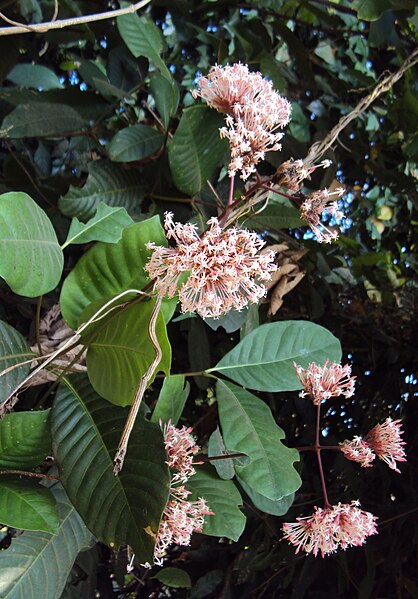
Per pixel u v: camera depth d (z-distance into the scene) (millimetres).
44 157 668
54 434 370
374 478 711
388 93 776
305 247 650
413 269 873
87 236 419
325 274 689
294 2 765
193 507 399
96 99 631
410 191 814
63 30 660
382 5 629
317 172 658
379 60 805
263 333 470
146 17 679
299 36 788
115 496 353
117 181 571
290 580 661
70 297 385
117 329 361
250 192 405
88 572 569
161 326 331
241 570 660
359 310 759
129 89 652
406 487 706
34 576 388
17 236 346
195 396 683
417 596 678
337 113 791
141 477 353
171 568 619
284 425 705
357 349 751
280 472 416
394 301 786
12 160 612
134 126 570
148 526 342
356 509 384
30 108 600
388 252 877
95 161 565
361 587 651
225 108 384
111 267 384
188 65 715
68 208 555
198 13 711
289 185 396
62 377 392
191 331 567
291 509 658
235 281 310
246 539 655
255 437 426
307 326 480
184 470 393
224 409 435
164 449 357
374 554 705
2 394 386
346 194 837
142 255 381
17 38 607
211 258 303
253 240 311
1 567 380
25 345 402
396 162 858
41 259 363
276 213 549
